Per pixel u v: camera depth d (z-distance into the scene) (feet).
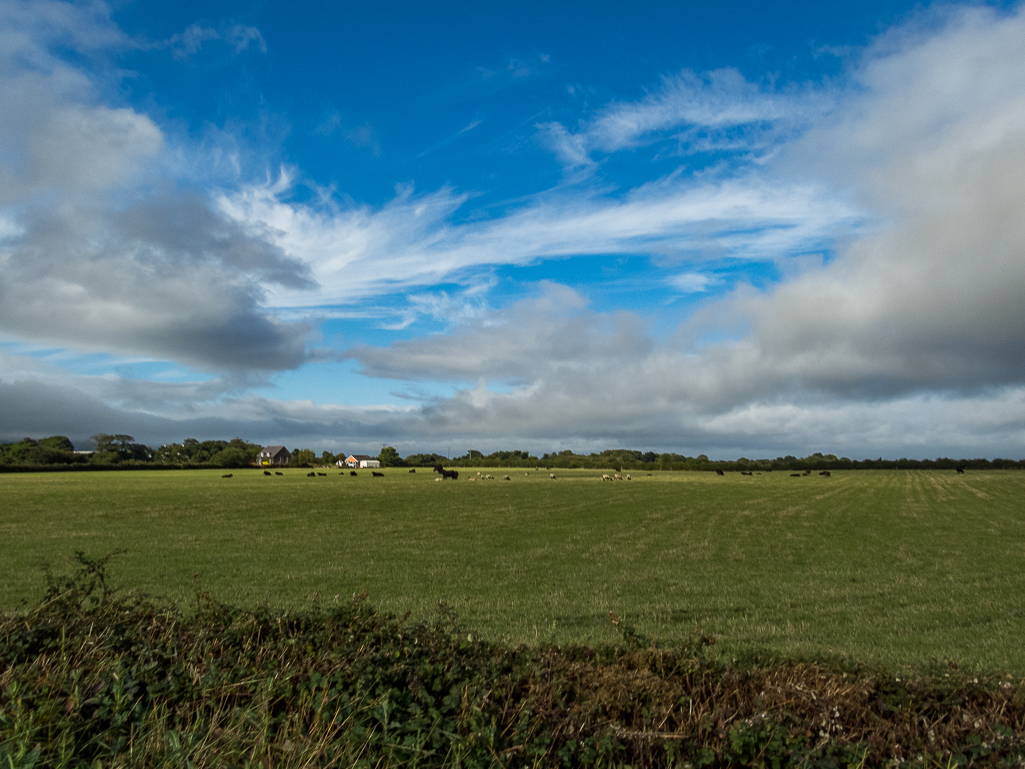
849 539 88.02
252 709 15.89
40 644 19.12
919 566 65.10
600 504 147.84
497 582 54.80
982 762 14.94
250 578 55.72
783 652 25.13
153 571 59.00
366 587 52.06
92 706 15.57
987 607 44.96
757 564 66.13
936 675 20.02
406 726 14.97
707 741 16.06
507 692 17.46
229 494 172.04
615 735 15.61
